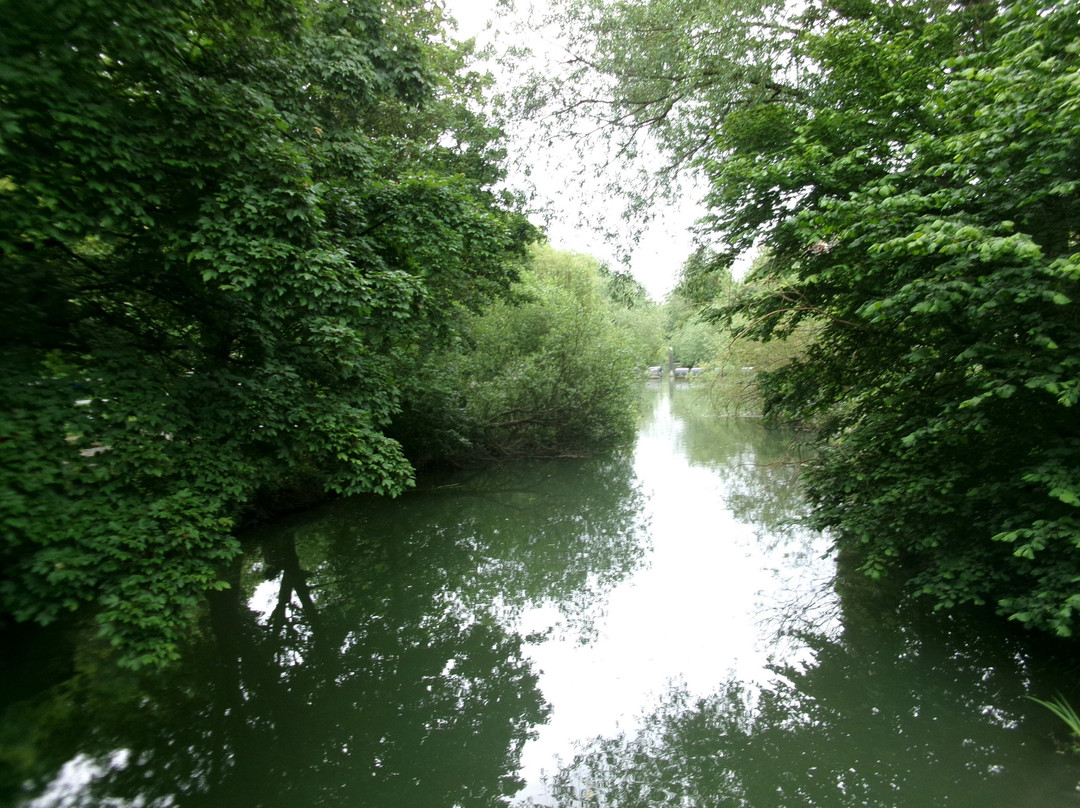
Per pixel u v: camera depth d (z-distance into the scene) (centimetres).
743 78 852
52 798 446
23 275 518
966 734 496
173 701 589
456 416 1700
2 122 381
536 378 1858
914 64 569
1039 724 485
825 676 620
